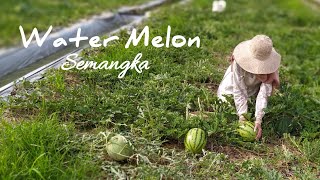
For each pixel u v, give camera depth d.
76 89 6.37
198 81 7.49
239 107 5.83
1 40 8.85
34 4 12.35
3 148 4.80
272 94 6.48
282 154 5.48
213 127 5.56
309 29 14.48
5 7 11.53
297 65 10.15
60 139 5.07
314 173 5.25
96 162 4.85
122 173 4.70
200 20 12.53
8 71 7.95
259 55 5.53
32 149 4.81
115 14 12.45
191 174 4.89
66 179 4.50
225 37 11.16
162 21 11.13
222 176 4.90
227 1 17.11
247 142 5.59
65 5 12.91
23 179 4.46
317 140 5.76
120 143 4.95
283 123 6.01
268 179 4.87
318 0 20.33
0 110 5.66
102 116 5.78
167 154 5.24
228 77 6.43
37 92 6.18
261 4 19.05
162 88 6.54
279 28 14.23
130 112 5.87
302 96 6.95
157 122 5.56
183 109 6.10
